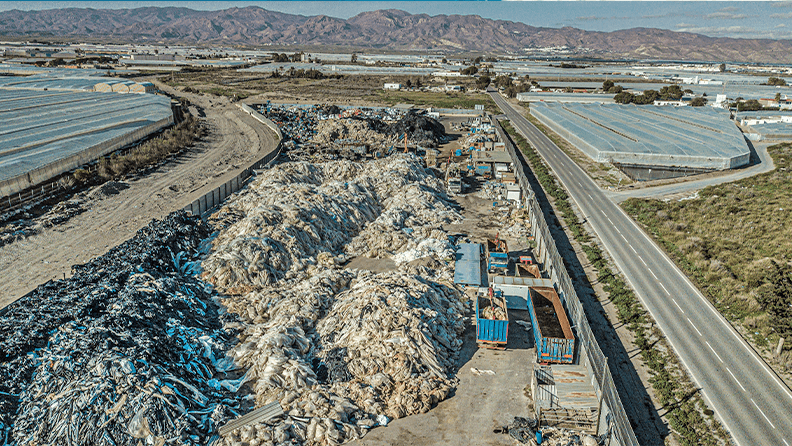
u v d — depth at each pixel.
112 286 37.94
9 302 40.88
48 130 97.31
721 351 38.06
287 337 34.97
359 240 54.97
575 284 48.81
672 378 34.78
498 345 37.81
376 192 69.62
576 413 29.89
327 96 190.00
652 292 47.00
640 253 56.03
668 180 85.50
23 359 29.86
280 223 51.78
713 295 46.91
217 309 40.28
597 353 31.59
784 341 38.28
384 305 36.94
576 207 71.69
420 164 83.94
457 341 37.97
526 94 198.25
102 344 29.83
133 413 26.38
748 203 71.31
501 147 100.50
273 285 44.34
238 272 44.38
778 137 118.31
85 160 82.69
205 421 27.94
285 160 91.06
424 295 40.19
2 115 112.50
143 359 29.27
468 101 188.25
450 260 51.12
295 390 30.78
